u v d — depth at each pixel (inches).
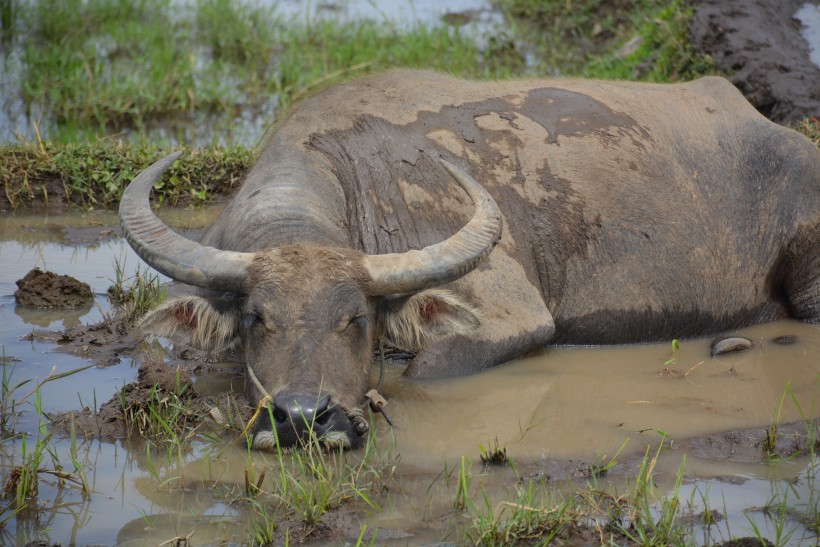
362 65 1408.7
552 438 633.0
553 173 808.3
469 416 666.2
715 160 859.4
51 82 1354.6
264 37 1561.3
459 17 1729.8
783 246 859.4
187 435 619.8
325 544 503.8
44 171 1076.5
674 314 825.5
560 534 511.2
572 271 799.7
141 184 669.9
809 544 501.4
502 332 745.6
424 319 666.2
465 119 817.5
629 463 594.6
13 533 511.2
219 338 646.5
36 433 621.6
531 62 1493.6
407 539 506.9
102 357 740.7
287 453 590.6
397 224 762.8
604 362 776.9
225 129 1286.9
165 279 893.8
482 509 535.5
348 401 588.1
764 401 694.5
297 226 667.4
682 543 495.5
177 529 516.1
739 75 1240.2
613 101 864.9
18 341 762.8
